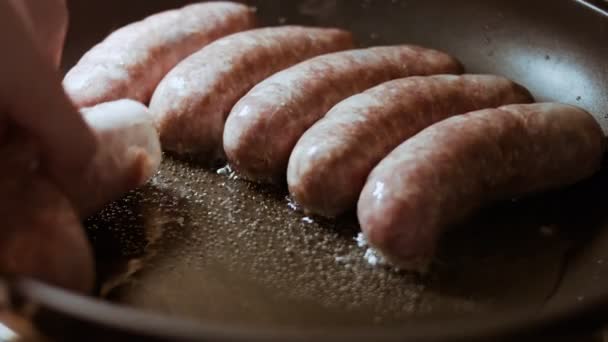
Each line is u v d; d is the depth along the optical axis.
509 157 0.37
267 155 0.39
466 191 0.36
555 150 0.38
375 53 0.42
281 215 0.38
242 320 0.34
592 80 0.43
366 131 0.37
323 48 0.43
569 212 0.39
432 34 0.48
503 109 0.38
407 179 0.35
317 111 0.39
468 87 0.40
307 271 0.36
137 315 0.27
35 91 0.30
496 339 0.27
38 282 0.29
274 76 0.40
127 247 0.37
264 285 0.35
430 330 0.27
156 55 0.42
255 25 0.46
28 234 0.31
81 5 0.47
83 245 0.32
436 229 0.35
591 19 0.42
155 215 0.38
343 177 0.37
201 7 0.46
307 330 0.27
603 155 0.40
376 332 0.27
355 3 0.49
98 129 0.36
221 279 0.36
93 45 0.48
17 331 0.31
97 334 0.27
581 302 0.29
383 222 0.35
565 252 0.37
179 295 0.35
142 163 0.37
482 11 0.46
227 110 0.41
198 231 0.38
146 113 0.38
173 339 0.27
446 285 0.35
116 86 0.41
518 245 0.37
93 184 0.35
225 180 0.40
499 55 0.46
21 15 0.30
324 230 0.38
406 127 0.38
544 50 0.44
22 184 0.32
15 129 0.32
